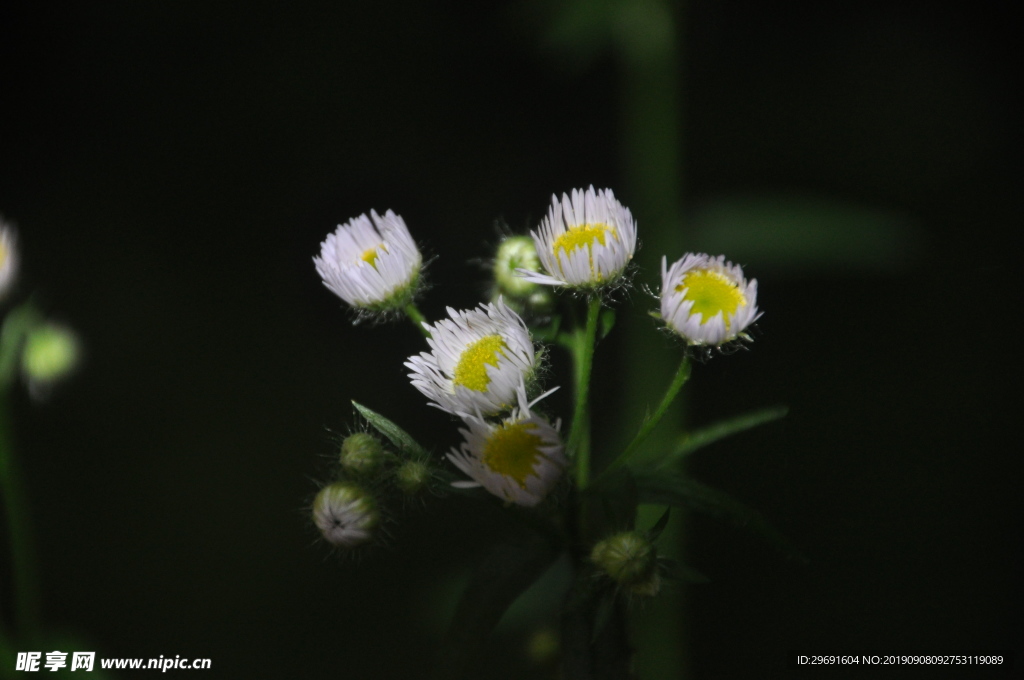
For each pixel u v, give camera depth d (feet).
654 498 1.51
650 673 1.81
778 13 2.29
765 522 1.50
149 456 2.22
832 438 1.99
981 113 2.18
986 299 2.05
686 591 1.87
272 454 2.21
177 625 2.05
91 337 2.32
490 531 2.05
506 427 1.51
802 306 2.10
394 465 1.55
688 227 1.86
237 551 2.12
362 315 1.62
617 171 2.29
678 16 1.91
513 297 1.63
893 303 2.09
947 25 2.25
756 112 2.26
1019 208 2.09
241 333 2.34
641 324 1.86
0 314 2.27
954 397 1.99
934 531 1.94
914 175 2.16
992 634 1.90
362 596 2.04
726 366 2.05
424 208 2.34
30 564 1.78
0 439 1.78
